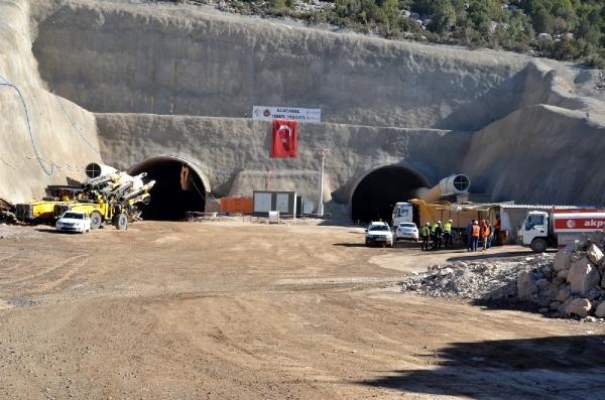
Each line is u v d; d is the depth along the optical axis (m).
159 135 106.62
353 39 118.88
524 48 133.88
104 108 111.31
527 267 33.12
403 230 65.44
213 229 74.50
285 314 25.98
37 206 65.75
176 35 114.69
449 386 15.91
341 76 116.88
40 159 84.12
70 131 96.56
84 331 22.14
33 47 111.31
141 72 113.25
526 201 82.25
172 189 112.38
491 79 119.69
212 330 22.64
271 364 18.03
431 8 154.62
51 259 44.28
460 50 127.12
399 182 113.25
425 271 41.78
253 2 140.38
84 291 31.84
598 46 155.75
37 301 28.67
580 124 83.00
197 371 17.12
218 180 105.12
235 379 16.33
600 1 187.62
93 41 112.81
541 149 86.38
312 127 110.38
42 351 19.22
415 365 18.20
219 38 115.50
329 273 41.38
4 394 14.79
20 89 86.81
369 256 52.69
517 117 96.12
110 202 70.12
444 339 21.78
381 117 115.94
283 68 116.19
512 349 20.52
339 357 19.02
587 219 49.12
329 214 100.38
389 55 118.69
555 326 24.12
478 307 28.11
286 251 55.47
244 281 36.91
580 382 16.62
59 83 111.06
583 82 115.06
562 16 171.38
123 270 40.34
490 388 15.80
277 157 107.19
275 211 95.56
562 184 78.00
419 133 110.94
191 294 31.03
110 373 16.78
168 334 21.84
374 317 25.56
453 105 117.75
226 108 114.00
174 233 67.81
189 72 114.19
